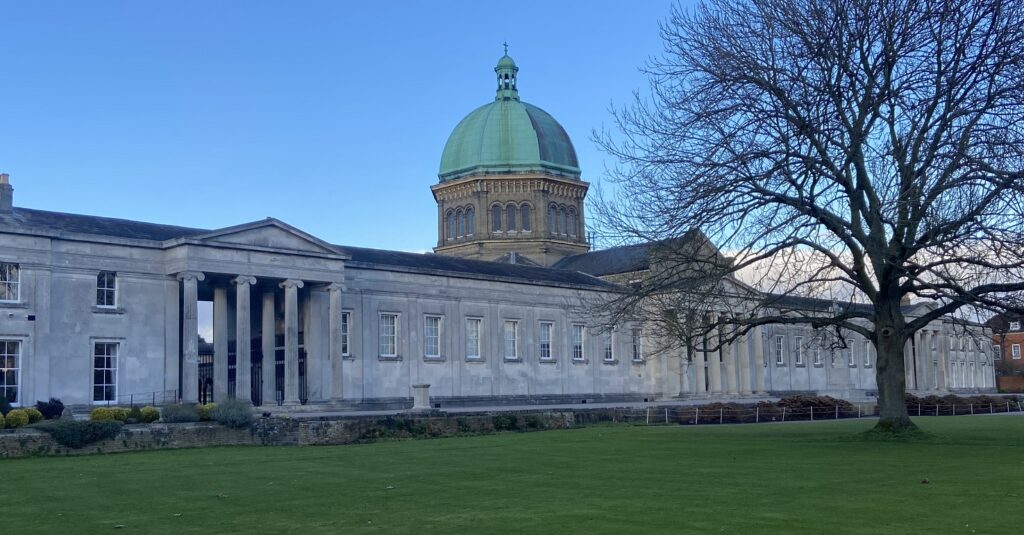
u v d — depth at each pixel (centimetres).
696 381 8469
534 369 7456
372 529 1673
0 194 5244
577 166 10081
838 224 3281
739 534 1545
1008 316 3288
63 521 1844
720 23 3422
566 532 1598
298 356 6091
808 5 3266
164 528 1738
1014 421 5166
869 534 1528
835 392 8669
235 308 6488
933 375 11094
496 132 9781
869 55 3216
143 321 5319
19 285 4875
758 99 3288
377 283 6512
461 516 1798
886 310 3453
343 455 3288
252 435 4075
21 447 3397
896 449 3077
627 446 3469
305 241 5841
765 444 3444
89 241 5144
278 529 1700
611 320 3669
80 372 5059
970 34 3088
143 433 3725
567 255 9744
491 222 9600
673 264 3672
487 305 7212
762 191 3238
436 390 6781
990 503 1847
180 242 5303
